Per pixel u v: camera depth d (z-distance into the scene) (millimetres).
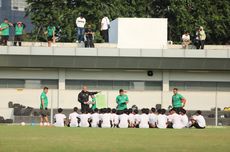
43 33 97938
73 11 95938
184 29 99875
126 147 29328
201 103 72000
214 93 72125
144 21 73500
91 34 72562
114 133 40969
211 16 101625
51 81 72438
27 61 70688
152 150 27953
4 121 60875
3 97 70750
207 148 29188
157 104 72375
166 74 73125
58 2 98438
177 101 56031
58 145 29969
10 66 71312
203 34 74188
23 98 71062
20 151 26750
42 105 57000
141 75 73125
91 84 72812
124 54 70625
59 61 70875
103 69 72688
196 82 73625
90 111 56406
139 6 102938
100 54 70562
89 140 33688
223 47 76125
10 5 162500
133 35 73438
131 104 72375
